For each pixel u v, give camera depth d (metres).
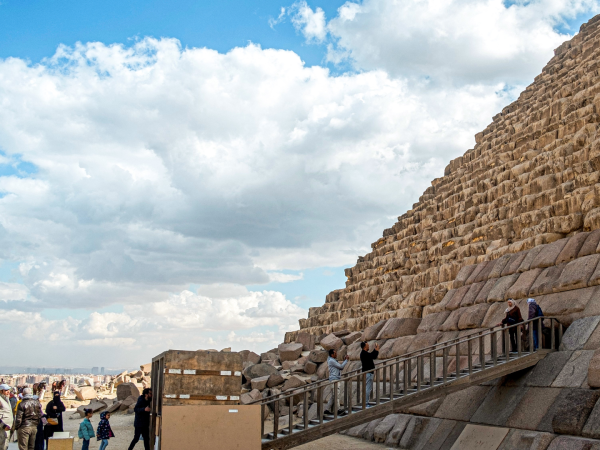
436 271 29.08
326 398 27.75
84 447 17.61
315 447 20.06
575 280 17.44
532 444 13.71
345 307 41.56
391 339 26.70
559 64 36.66
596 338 14.95
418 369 15.97
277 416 15.00
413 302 29.16
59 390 19.58
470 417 17.06
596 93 26.48
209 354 14.04
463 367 20.70
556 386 14.68
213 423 13.46
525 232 23.14
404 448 19.22
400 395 16.53
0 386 16.70
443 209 36.22
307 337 38.31
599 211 19.17
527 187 25.50
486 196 30.44
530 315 16.70
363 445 20.39
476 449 15.43
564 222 20.84
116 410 35.09
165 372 13.68
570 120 27.09
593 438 12.58
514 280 21.00
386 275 37.22
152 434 17.80
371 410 15.51
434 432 18.20
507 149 32.50
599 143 21.66
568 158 23.58
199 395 13.78
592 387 13.59
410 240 37.78
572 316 16.73
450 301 24.36
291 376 30.56
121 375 52.62
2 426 14.32
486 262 24.19
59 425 18.91
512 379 16.45
